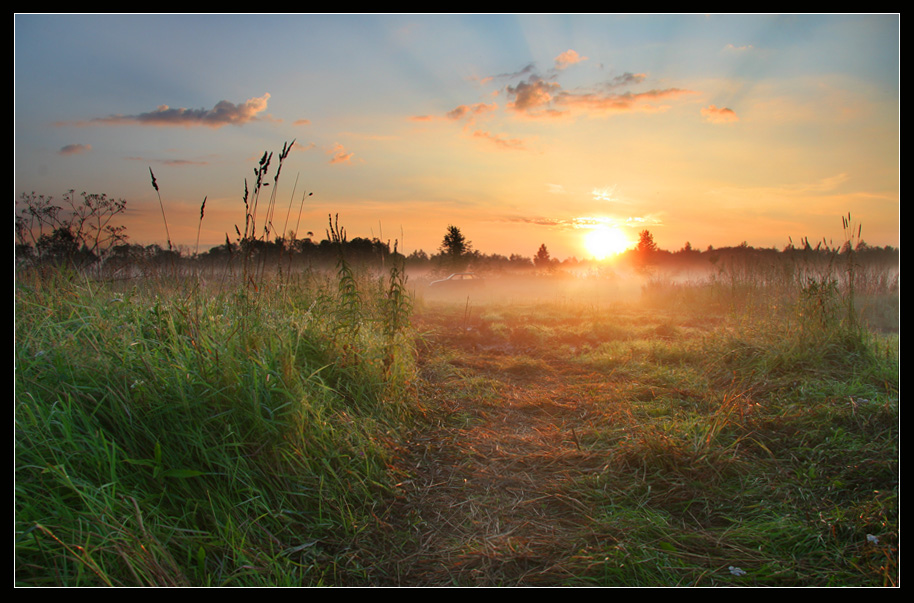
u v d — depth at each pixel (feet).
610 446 12.90
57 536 6.87
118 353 10.22
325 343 14.94
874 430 12.11
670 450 11.50
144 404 9.38
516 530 9.30
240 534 8.10
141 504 7.80
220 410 9.87
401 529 9.35
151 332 12.32
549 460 12.32
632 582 7.69
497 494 10.72
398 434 13.46
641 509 9.81
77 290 13.37
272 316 14.56
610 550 8.45
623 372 20.79
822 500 9.68
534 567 8.19
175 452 8.93
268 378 10.69
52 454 7.66
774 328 21.95
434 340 28.09
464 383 19.27
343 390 13.98
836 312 21.58
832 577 7.58
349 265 17.28
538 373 21.56
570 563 8.18
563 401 17.37
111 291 14.23
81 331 10.96
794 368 18.56
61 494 7.50
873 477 9.96
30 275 13.20
